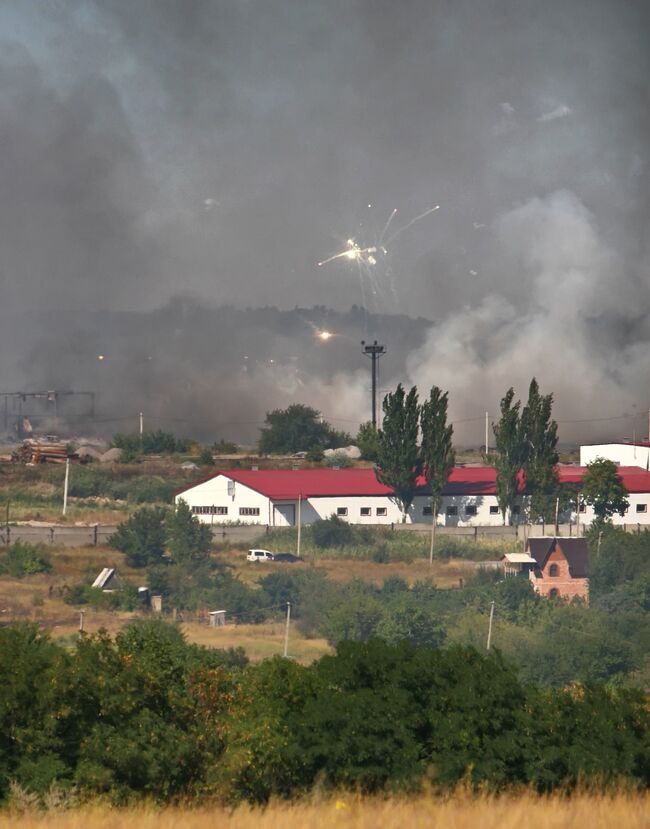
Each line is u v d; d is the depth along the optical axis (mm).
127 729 77188
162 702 82562
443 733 80438
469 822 57000
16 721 75562
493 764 79000
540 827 57125
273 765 77812
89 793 72125
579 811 61344
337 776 78062
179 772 77000
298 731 80188
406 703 81250
